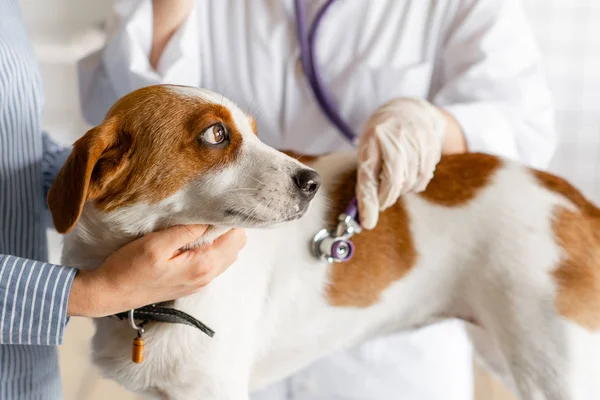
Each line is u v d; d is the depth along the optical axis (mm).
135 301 890
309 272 1170
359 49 1479
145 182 960
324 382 1557
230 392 1093
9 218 1001
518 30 1477
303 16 1485
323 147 1536
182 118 967
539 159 1501
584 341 1116
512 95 1438
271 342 1198
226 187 968
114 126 957
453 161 1229
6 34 977
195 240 957
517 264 1128
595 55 2283
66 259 1074
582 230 1147
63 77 2039
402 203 1192
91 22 2080
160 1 1459
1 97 956
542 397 1130
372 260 1179
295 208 977
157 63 1494
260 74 1500
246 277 1126
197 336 1059
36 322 857
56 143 1183
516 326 1131
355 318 1220
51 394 1103
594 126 2350
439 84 1540
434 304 1224
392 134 1132
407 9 1466
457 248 1175
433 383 1552
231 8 1503
